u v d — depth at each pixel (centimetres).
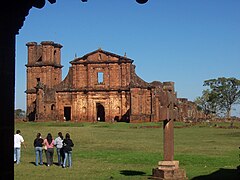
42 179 2114
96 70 11481
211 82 17112
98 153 3484
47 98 11475
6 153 746
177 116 2056
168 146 2006
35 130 7312
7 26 754
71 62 11569
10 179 754
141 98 10975
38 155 2812
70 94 11531
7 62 757
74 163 2859
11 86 770
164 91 2003
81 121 11294
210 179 1967
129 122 10825
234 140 5162
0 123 732
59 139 2756
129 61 11269
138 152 3512
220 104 16925
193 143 4625
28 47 12319
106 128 8338
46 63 11969
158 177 1986
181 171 1981
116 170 2447
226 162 2736
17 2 763
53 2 812
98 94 11388
